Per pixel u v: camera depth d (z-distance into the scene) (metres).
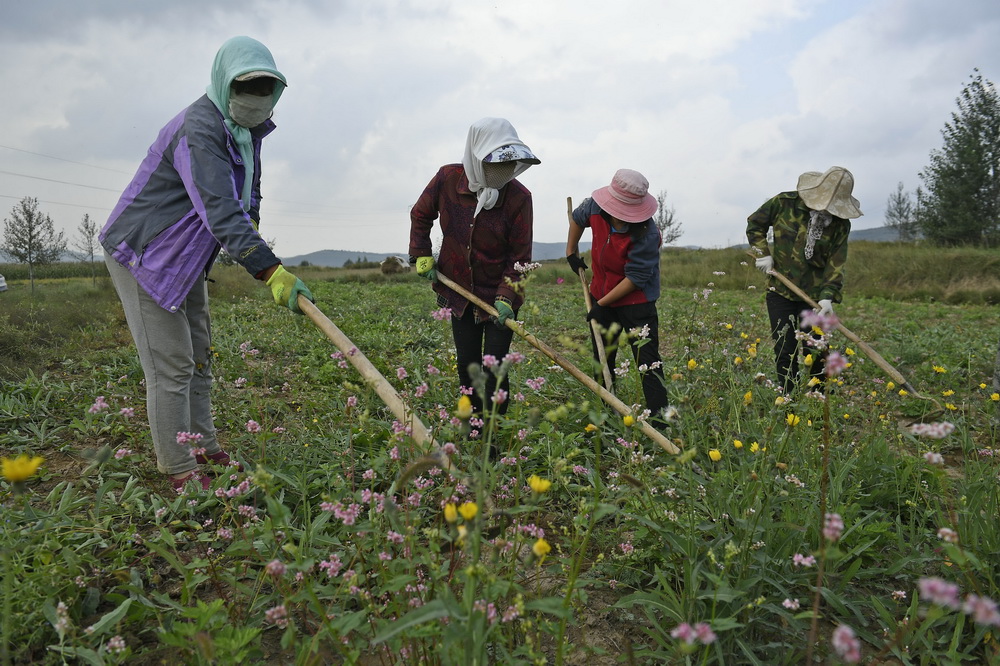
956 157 29.23
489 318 3.51
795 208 4.56
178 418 2.77
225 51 2.72
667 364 5.09
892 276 19.05
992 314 12.99
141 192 2.74
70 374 5.45
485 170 3.24
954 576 2.23
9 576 1.71
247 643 1.78
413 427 2.10
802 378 3.21
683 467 2.35
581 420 3.64
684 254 30.06
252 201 3.08
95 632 1.73
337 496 2.28
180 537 2.41
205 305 3.02
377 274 31.31
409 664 1.62
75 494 2.75
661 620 2.13
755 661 1.87
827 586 2.22
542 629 1.75
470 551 1.38
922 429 1.40
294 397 4.59
